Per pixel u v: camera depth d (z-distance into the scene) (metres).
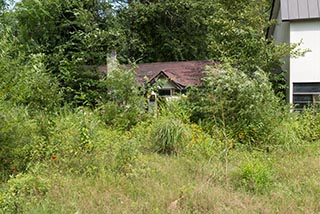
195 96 10.38
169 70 17.14
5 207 4.14
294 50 14.49
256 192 4.95
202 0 21.08
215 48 15.10
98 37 16.41
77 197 4.59
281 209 4.25
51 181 5.08
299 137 9.09
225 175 5.67
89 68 15.99
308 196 4.73
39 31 16.97
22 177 5.00
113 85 10.98
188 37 22.00
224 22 14.95
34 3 16.23
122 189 4.93
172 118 8.57
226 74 9.71
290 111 10.84
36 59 11.27
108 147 6.64
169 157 7.07
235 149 7.99
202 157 6.99
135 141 7.29
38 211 4.05
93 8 17.92
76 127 7.15
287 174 5.86
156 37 22.00
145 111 10.70
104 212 4.07
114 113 10.34
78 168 5.75
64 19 17.20
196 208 4.27
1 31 9.34
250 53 14.22
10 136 5.62
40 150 6.13
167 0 20.67
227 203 4.46
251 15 15.43
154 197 4.57
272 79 14.14
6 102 6.38
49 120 7.43
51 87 9.97
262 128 8.69
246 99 9.00
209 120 9.38
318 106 11.34
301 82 14.50
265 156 7.32
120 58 17.48
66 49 17.02
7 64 7.09
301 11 14.48
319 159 7.00
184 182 5.30
